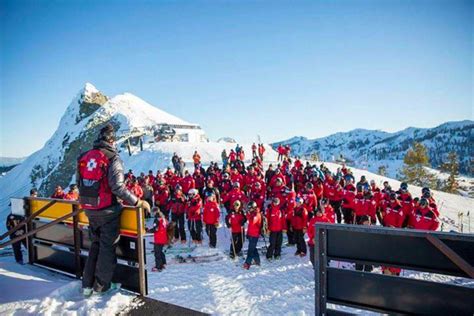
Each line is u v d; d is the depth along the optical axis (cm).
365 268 690
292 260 1071
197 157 2589
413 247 252
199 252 1130
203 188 1798
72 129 8481
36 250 475
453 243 234
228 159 2456
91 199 344
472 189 5791
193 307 725
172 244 1238
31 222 480
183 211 1277
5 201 4491
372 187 1564
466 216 2648
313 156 5597
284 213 1189
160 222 988
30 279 414
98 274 352
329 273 284
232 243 1104
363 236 270
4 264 479
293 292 807
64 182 6312
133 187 1561
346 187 1394
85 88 9662
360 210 1293
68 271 432
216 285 857
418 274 845
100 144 349
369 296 269
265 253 1128
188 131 6303
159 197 1577
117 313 320
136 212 354
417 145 5234
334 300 283
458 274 236
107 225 356
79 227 415
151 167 3509
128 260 366
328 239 284
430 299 246
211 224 1200
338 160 4684
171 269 997
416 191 3191
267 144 4509
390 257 260
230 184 1606
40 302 342
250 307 724
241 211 1108
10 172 8325
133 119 7875
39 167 7419
